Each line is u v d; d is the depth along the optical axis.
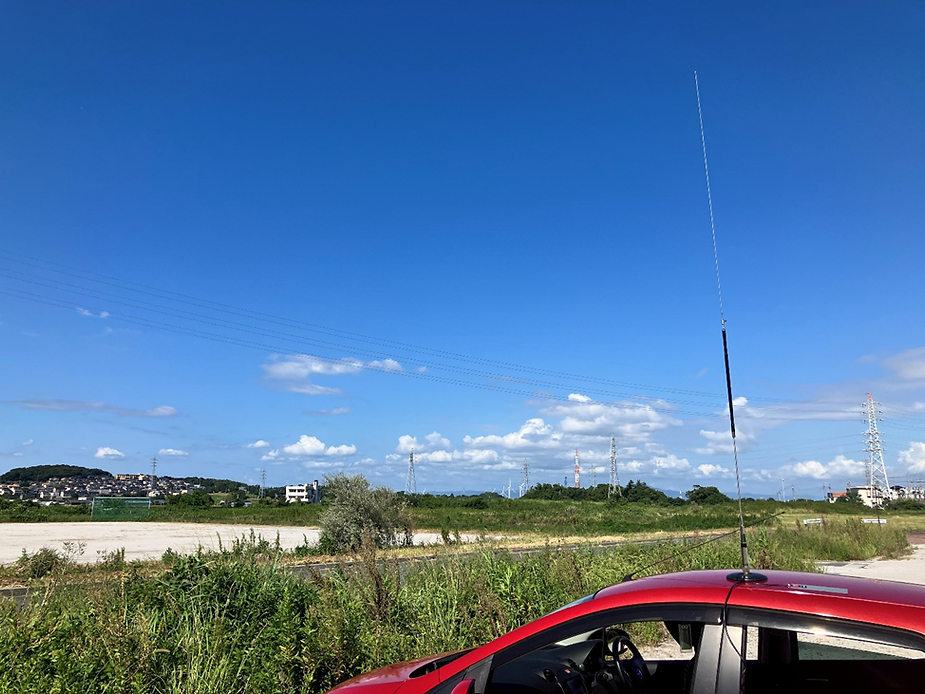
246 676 6.20
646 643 3.82
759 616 3.00
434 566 10.63
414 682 3.70
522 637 3.46
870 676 2.87
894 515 69.81
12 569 18.23
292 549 28.34
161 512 69.31
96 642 6.18
